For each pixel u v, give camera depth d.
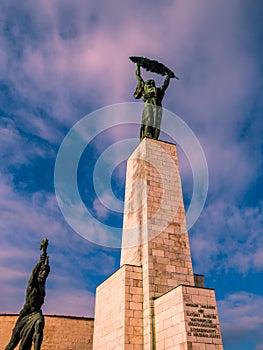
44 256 14.55
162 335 17.31
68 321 32.34
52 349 30.61
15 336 13.02
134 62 30.20
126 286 19.88
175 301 16.89
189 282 20.81
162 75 29.75
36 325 12.90
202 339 15.56
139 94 29.30
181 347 15.48
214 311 16.62
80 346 31.56
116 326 19.83
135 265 20.92
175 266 20.94
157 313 18.36
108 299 22.19
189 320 15.83
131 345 18.17
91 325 32.88
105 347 20.97
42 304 13.91
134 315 19.11
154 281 19.78
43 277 13.98
